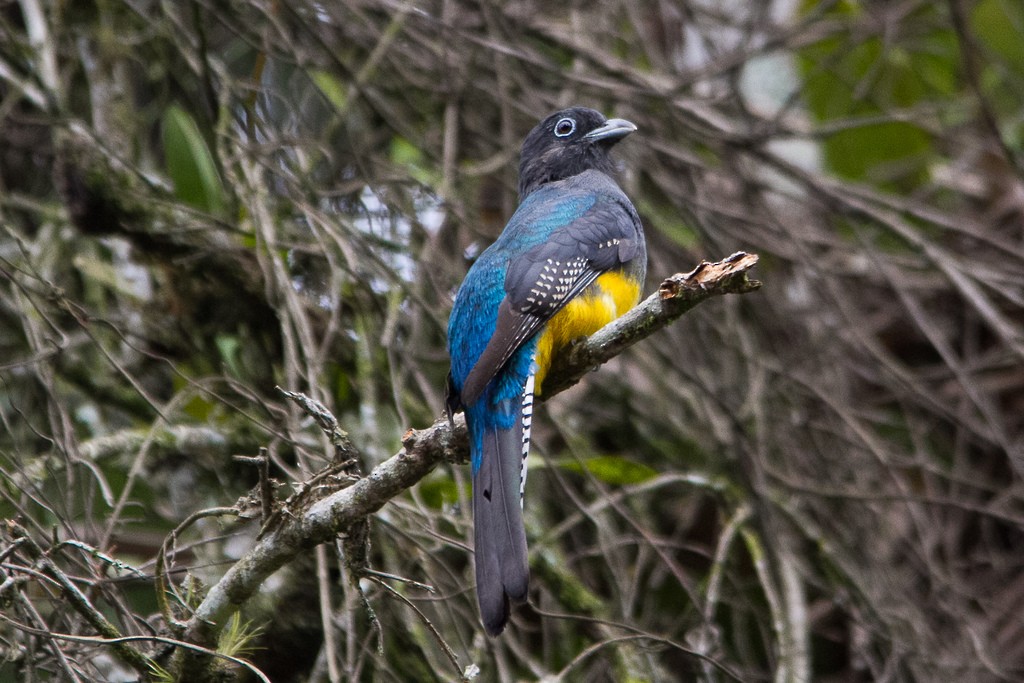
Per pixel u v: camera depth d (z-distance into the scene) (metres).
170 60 12.63
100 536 10.23
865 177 16.06
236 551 11.49
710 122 13.65
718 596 12.20
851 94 15.71
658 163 13.89
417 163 13.61
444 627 10.30
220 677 7.91
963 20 13.32
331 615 9.27
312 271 11.95
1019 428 14.74
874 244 15.55
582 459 11.52
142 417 11.95
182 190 12.22
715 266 7.57
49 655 8.30
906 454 14.49
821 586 12.38
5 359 11.84
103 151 11.43
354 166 13.32
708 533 13.57
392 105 13.71
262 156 11.59
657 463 13.25
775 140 15.62
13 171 13.36
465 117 13.53
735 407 13.45
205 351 12.22
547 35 13.73
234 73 13.66
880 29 14.68
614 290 9.70
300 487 7.66
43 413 11.40
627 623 10.73
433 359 11.73
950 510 13.55
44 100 11.77
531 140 11.80
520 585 7.80
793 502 13.38
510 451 8.48
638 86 13.66
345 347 11.68
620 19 14.74
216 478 11.52
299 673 10.81
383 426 11.43
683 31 15.35
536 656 12.05
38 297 10.86
